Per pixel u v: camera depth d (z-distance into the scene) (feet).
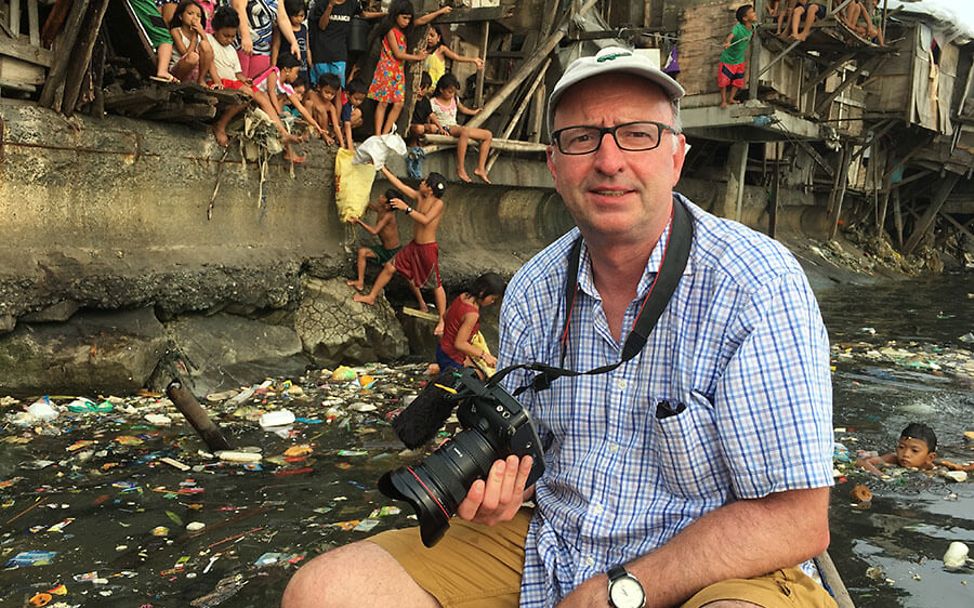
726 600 6.04
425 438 7.39
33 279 20.84
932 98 77.97
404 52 32.83
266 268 27.14
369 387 24.98
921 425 18.99
